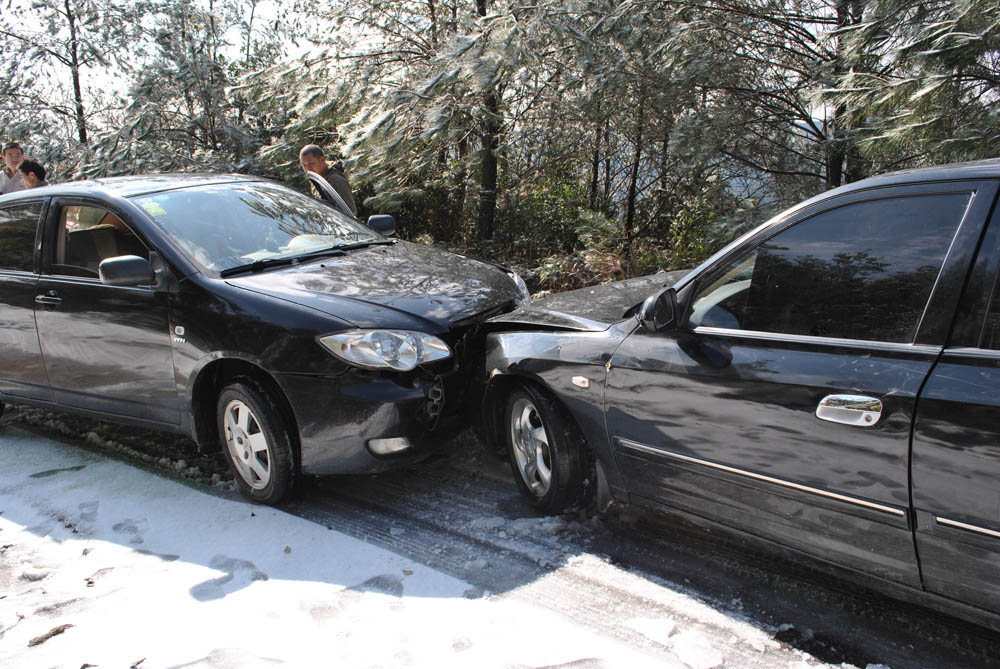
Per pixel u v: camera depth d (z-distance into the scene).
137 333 3.90
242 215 4.31
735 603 2.70
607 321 3.10
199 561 3.22
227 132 10.25
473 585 2.91
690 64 6.44
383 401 3.31
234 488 3.94
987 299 2.00
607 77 6.56
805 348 2.35
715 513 2.72
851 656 2.39
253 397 3.56
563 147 8.48
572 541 3.21
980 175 2.09
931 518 2.06
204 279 3.73
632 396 2.85
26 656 2.62
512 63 6.54
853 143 5.58
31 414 5.41
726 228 6.55
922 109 4.74
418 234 9.63
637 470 2.95
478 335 3.72
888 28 5.32
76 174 10.16
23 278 4.42
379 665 2.46
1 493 4.06
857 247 2.30
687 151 6.56
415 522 3.46
